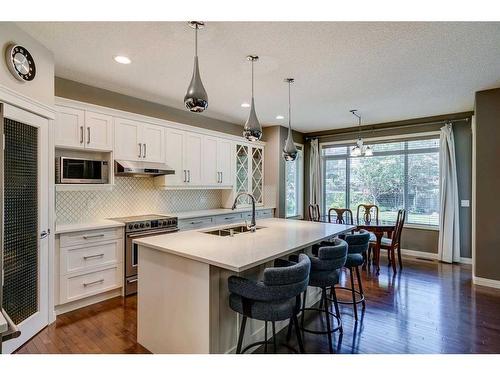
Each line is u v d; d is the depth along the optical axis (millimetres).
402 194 5766
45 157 2727
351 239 3023
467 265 4938
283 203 6168
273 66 3074
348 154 6414
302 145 6863
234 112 4992
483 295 3602
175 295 2213
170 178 4312
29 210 2549
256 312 1897
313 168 6688
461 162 5117
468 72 3248
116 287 3471
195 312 2082
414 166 5637
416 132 5512
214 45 2619
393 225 4598
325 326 2846
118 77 3402
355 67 3096
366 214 5602
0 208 1798
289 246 2330
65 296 3037
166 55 2832
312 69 3154
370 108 4746
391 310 3189
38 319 2641
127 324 2838
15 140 2371
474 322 2898
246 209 5461
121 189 4113
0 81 2186
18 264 2424
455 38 2477
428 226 5477
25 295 2502
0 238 1755
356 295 3592
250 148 5840
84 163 3373
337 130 6449
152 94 4020
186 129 4555
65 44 2623
